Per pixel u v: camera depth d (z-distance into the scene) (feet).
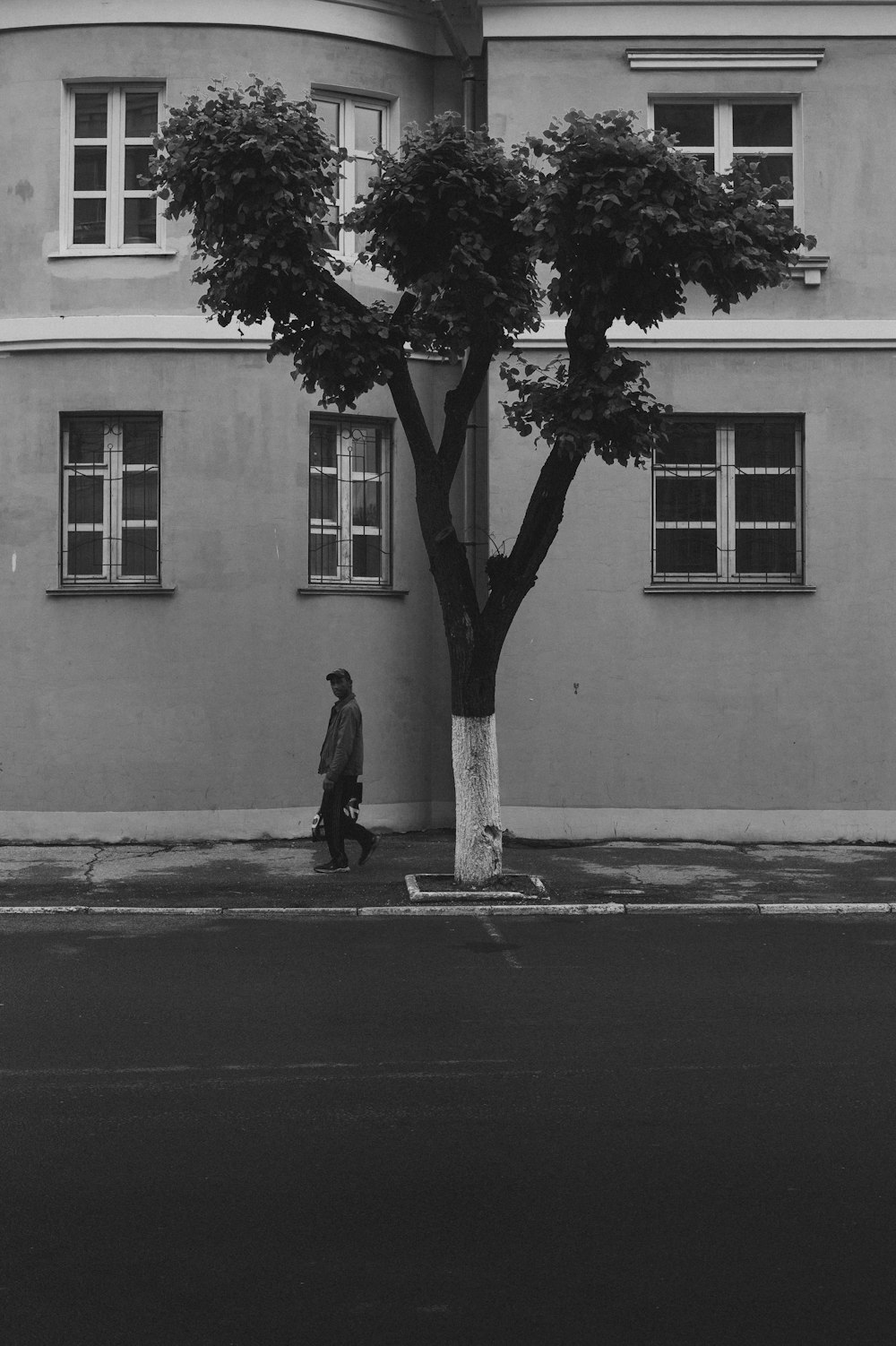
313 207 40.91
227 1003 29.35
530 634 55.57
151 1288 15.42
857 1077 23.62
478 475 58.34
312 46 55.77
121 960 34.19
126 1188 18.45
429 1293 15.28
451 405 44.06
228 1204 17.87
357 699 56.13
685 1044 25.85
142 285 54.70
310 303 41.96
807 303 56.24
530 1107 21.99
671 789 55.57
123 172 55.21
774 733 55.62
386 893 43.83
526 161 42.47
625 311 42.22
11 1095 22.67
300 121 40.96
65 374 54.54
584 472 55.77
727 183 42.01
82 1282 15.55
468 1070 24.09
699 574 56.39
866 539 55.83
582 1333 14.37
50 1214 17.54
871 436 55.98
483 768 44.27
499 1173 18.99
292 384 55.11
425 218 41.86
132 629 54.19
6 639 54.54
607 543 55.77
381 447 57.82
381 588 57.11
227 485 54.60
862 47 56.34
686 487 56.54
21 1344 14.10
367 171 57.47
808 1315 14.78
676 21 56.18
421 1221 17.30
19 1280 15.64
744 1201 17.97
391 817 56.90
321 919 40.50
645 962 33.99
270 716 54.65
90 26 54.60
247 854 51.67
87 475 55.11
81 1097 22.56
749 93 56.24
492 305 42.80
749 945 36.22
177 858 50.85
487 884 44.01
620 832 55.42
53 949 35.65
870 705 55.67
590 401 40.86
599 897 43.37
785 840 55.36
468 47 58.65
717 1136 20.53
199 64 54.75
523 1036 26.48
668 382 55.93
